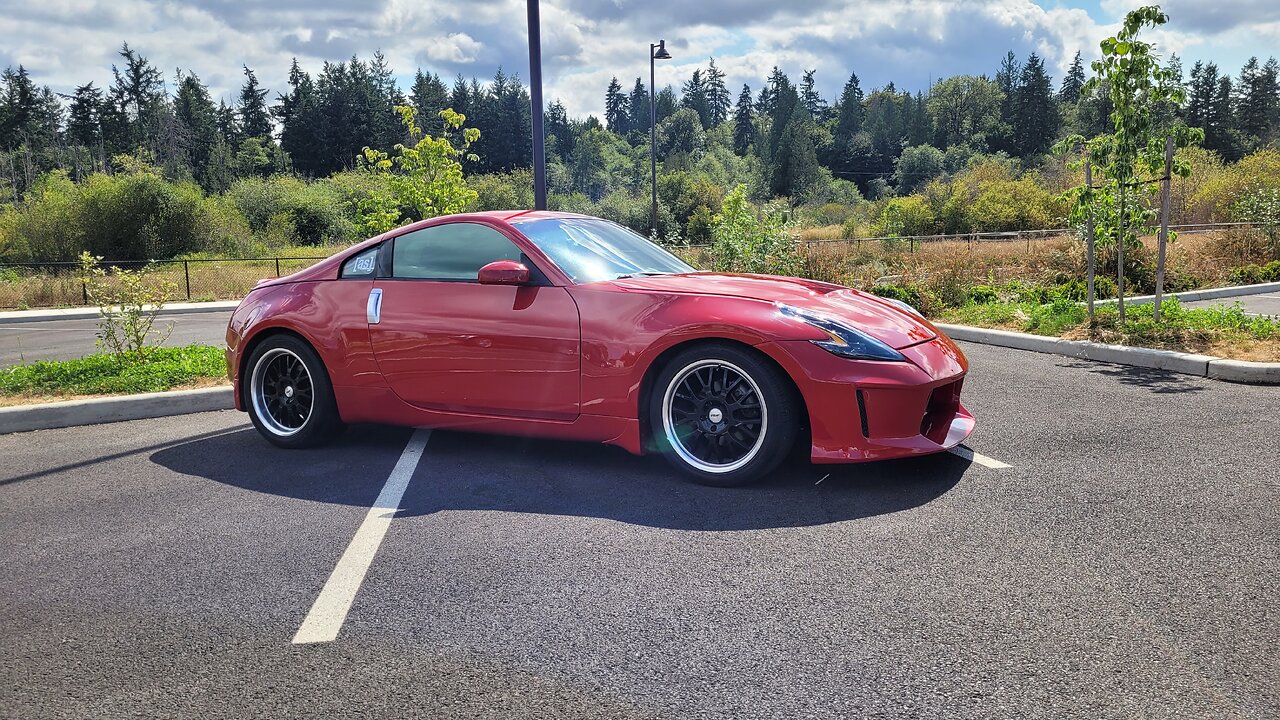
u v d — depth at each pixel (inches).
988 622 93.7
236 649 93.4
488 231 169.9
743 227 544.4
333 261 185.8
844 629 93.2
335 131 3875.5
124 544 128.3
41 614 104.1
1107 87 299.1
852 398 138.0
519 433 163.8
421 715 78.6
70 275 862.5
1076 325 309.7
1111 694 78.6
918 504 134.2
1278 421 181.5
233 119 4397.1
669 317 146.8
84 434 208.1
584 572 111.8
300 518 138.2
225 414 228.7
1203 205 1045.8
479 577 111.3
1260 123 4104.3
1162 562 108.9
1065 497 135.5
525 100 5654.5
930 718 75.6
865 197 5088.6
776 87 7327.8
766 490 144.2
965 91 5575.8
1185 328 279.4
